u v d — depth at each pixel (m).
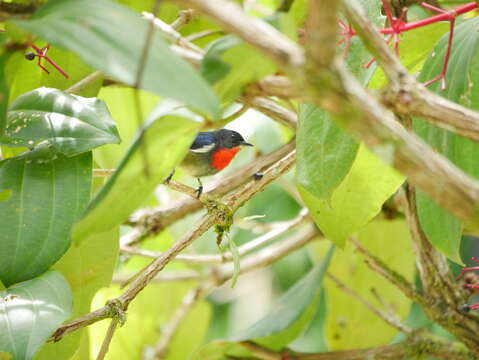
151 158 3.34
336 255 7.86
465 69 4.70
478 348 6.50
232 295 10.73
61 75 5.55
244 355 7.12
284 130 8.95
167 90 2.63
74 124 4.61
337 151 4.46
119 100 6.44
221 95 3.18
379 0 4.65
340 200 5.17
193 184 10.27
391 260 7.64
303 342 10.12
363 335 7.87
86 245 5.29
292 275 10.57
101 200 3.27
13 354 3.98
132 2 5.37
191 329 9.51
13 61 3.90
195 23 6.46
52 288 4.41
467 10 4.67
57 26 2.87
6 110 3.79
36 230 4.53
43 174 4.69
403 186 6.14
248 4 8.64
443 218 4.70
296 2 5.77
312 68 2.55
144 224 8.11
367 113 2.57
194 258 7.58
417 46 5.42
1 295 4.29
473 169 4.61
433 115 3.19
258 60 3.04
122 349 9.09
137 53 2.76
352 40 4.47
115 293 8.41
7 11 3.70
